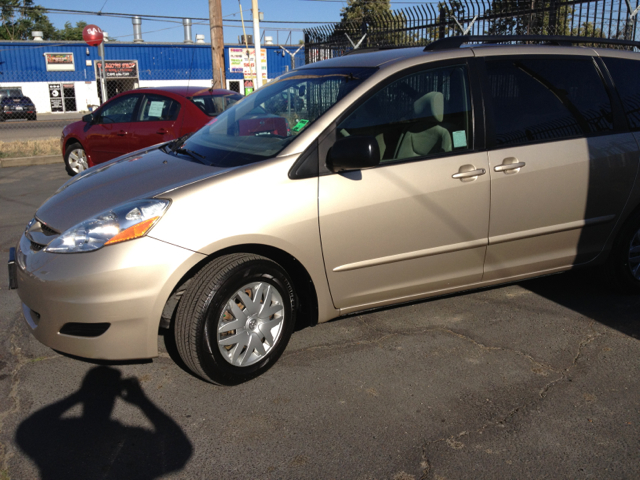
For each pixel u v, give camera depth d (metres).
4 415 2.69
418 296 3.38
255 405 2.76
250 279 2.83
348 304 3.19
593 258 3.81
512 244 3.47
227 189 2.77
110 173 3.35
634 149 3.67
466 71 3.33
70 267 2.61
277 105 3.53
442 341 3.38
